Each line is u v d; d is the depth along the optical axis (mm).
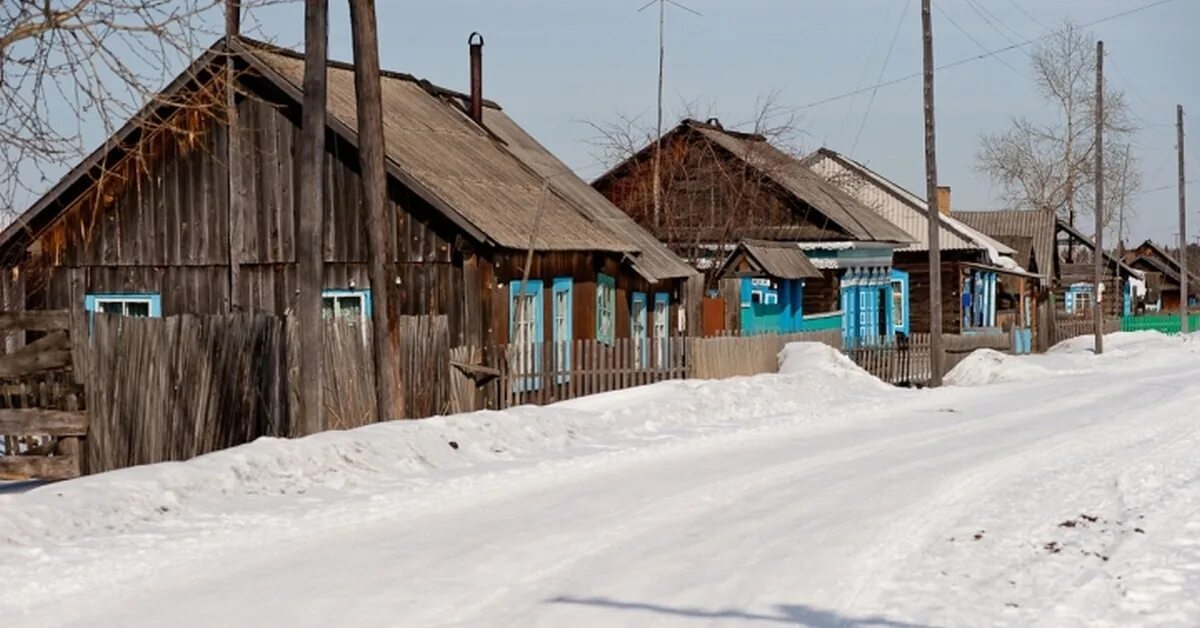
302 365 17094
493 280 24391
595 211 31281
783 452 17484
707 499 13297
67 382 15250
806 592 9172
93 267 27078
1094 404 25859
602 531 11438
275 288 25875
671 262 31859
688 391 23922
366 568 9836
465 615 8430
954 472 15453
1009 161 90125
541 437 18203
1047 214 73812
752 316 35406
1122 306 85062
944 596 9070
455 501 13094
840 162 59688
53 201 25672
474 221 23797
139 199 26750
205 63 17266
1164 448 17828
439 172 25562
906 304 54094
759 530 11555
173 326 16422
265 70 24672
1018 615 8516
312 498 13164
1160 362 42844
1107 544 10906
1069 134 85312
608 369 25969
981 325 59375
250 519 11898
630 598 8938
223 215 26281
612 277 29578
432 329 21344
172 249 26609
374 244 18078
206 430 16953
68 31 12562
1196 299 107250
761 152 46344
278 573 9664
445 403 21562
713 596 9023
